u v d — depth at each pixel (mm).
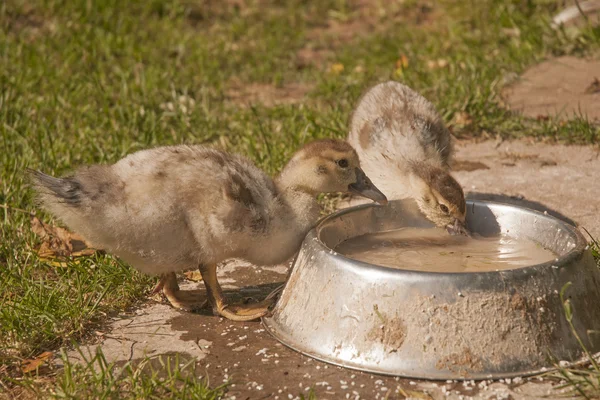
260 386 787
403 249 936
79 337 864
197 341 854
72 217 863
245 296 934
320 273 829
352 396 769
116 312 906
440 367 778
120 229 864
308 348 821
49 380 802
